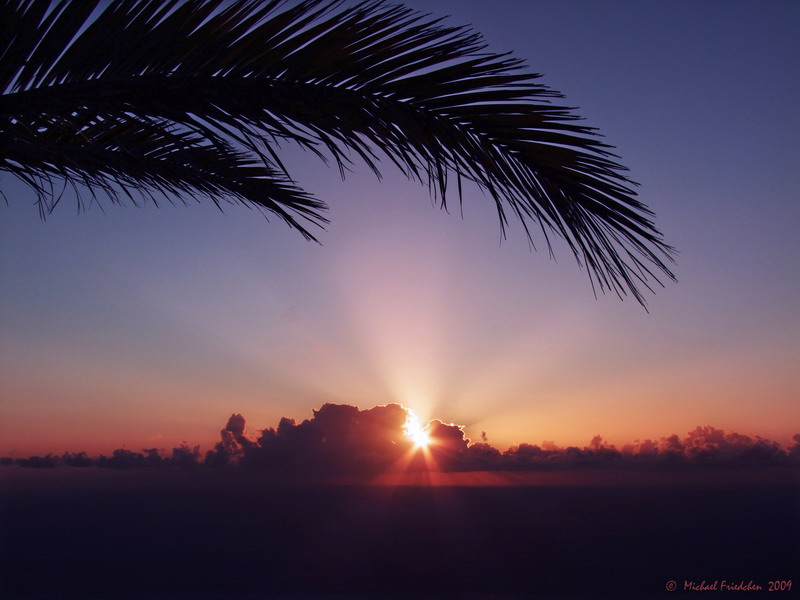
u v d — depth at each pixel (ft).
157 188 7.72
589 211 5.34
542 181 5.34
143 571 310.04
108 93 4.99
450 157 5.31
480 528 569.64
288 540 491.31
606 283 5.39
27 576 295.89
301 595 248.11
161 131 5.16
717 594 266.98
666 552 389.80
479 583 281.95
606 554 383.04
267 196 8.98
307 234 9.49
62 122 5.40
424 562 353.10
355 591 260.62
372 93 5.25
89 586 265.75
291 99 5.20
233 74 5.22
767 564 344.69
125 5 4.96
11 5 4.75
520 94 5.21
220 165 8.32
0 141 5.30
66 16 4.87
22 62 4.83
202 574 299.58
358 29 5.09
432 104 5.25
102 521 612.29
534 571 317.63
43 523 576.20
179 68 5.14
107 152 6.68
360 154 5.43
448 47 5.13
